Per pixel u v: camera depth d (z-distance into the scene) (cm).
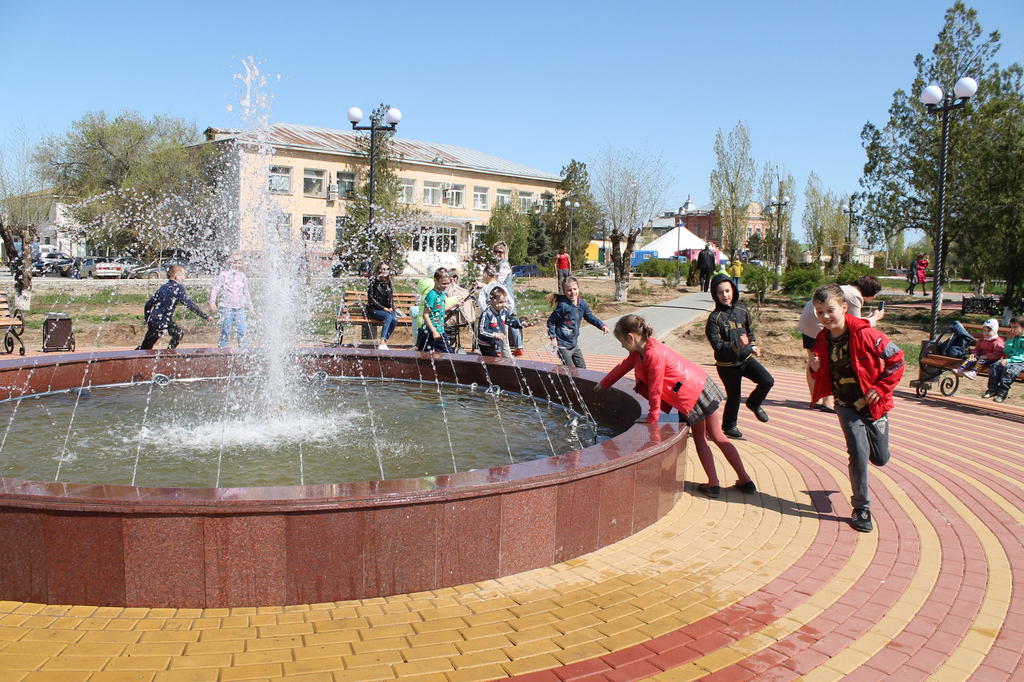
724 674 299
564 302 874
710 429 536
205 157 3850
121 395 803
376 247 2730
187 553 338
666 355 524
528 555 394
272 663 295
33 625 320
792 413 887
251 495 347
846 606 362
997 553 436
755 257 6034
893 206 2800
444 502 365
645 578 390
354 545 351
